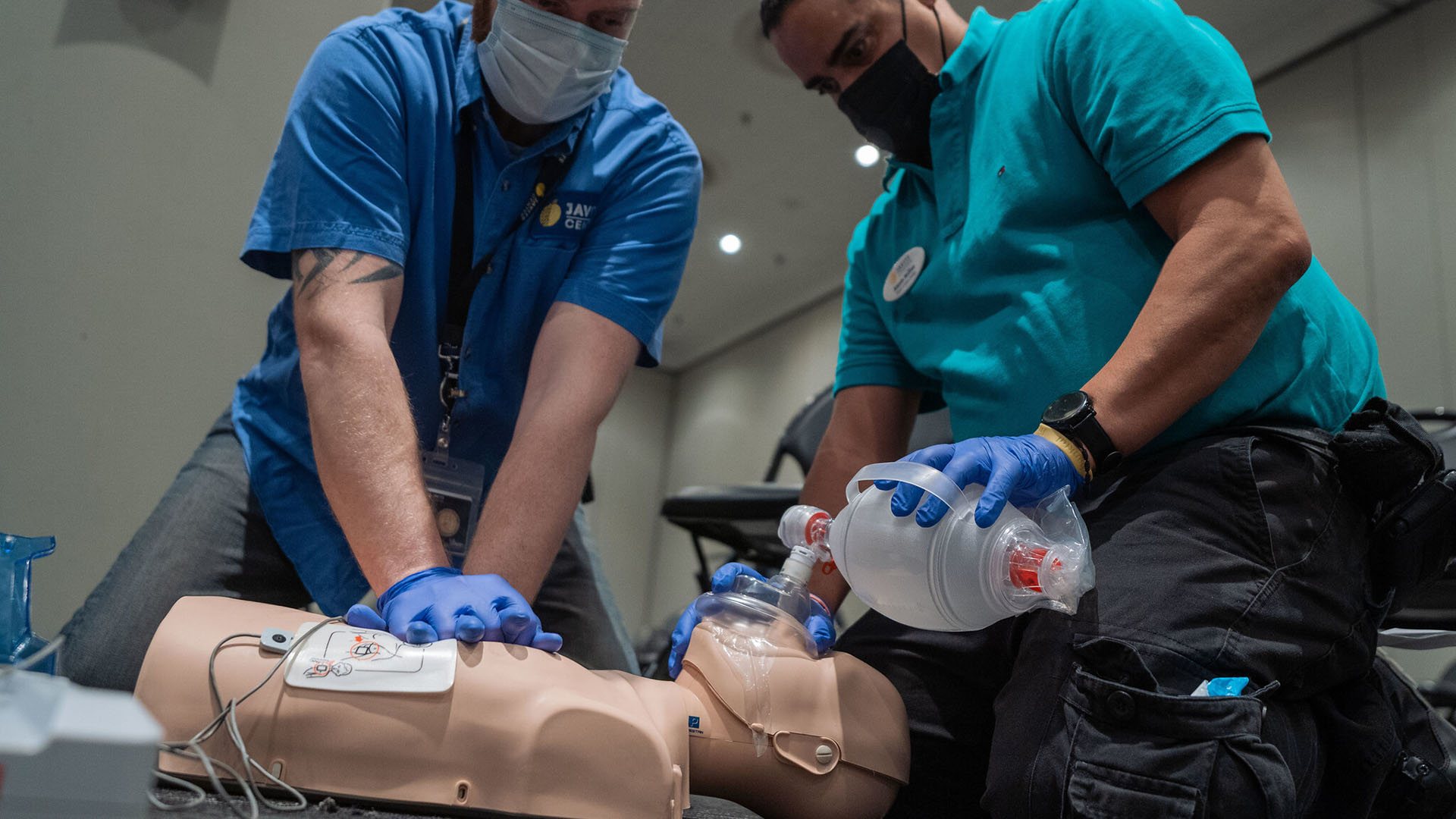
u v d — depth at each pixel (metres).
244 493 1.30
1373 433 0.91
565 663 0.80
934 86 1.26
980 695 1.13
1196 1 3.94
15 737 0.38
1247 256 0.93
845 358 1.45
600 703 0.75
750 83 4.73
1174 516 0.91
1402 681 1.11
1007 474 0.84
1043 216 1.12
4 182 1.84
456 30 1.31
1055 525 0.89
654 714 0.80
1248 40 4.12
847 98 1.29
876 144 1.34
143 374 1.90
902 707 1.01
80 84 1.90
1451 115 3.57
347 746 0.70
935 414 2.61
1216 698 0.76
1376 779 0.90
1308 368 1.02
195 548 1.25
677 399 9.11
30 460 1.81
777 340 7.69
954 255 1.21
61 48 1.90
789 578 1.02
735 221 6.24
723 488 2.40
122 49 1.93
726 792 0.93
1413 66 3.72
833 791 0.92
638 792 0.74
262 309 2.02
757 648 0.94
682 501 2.44
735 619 0.97
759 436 7.62
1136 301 1.04
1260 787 0.73
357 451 0.98
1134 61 1.03
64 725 0.38
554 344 1.25
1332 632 0.88
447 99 1.25
